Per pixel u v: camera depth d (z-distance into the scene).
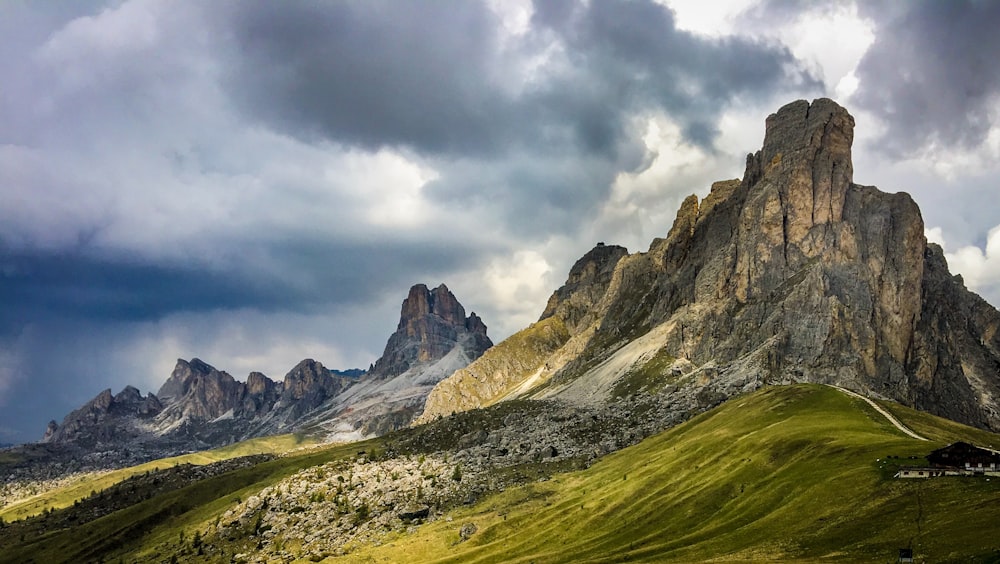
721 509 199.38
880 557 131.00
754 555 151.88
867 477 172.12
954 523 134.12
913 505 149.25
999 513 131.38
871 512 153.25
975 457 161.50
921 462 170.88
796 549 148.38
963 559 118.00
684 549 172.88
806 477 190.38
